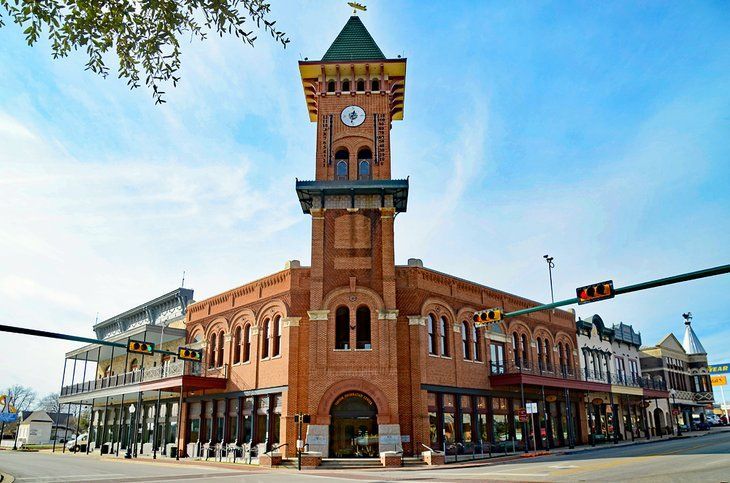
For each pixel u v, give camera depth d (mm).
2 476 22359
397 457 27203
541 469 21391
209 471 25641
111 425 51906
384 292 31906
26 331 21312
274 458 28359
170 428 41688
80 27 9750
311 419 29719
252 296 36156
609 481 16188
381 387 30203
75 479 21828
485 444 33906
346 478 20875
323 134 35719
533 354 41719
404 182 32969
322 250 32844
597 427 46719
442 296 34812
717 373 69938
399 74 37188
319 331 31234
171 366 37969
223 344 38281
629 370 55875
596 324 51500
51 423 96812
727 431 62750
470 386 34969
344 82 37031
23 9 9469
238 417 34750
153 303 50938
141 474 24141
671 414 56875
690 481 15664
